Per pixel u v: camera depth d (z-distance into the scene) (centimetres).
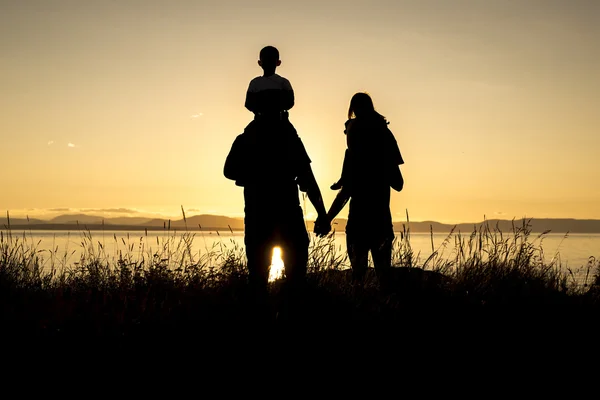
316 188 527
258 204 517
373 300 595
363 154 676
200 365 456
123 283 616
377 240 675
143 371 445
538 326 578
